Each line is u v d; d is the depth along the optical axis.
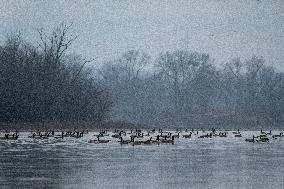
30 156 60.16
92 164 53.03
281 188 39.09
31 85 118.25
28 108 117.44
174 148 74.75
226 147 77.50
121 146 77.50
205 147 77.00
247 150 71.56
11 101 115.12
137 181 42.28
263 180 42.78
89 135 103.06
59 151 67.12
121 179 43.25
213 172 47.75
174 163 54.59
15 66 118.75
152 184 40.78
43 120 119.94
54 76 124.38
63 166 51.16
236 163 54.88
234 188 39.16
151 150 70.50
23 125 114.56
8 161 54.97
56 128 116.62
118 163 54.09
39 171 47.50
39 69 121.94
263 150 71.56
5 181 41.66
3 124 113.31
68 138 93.94
